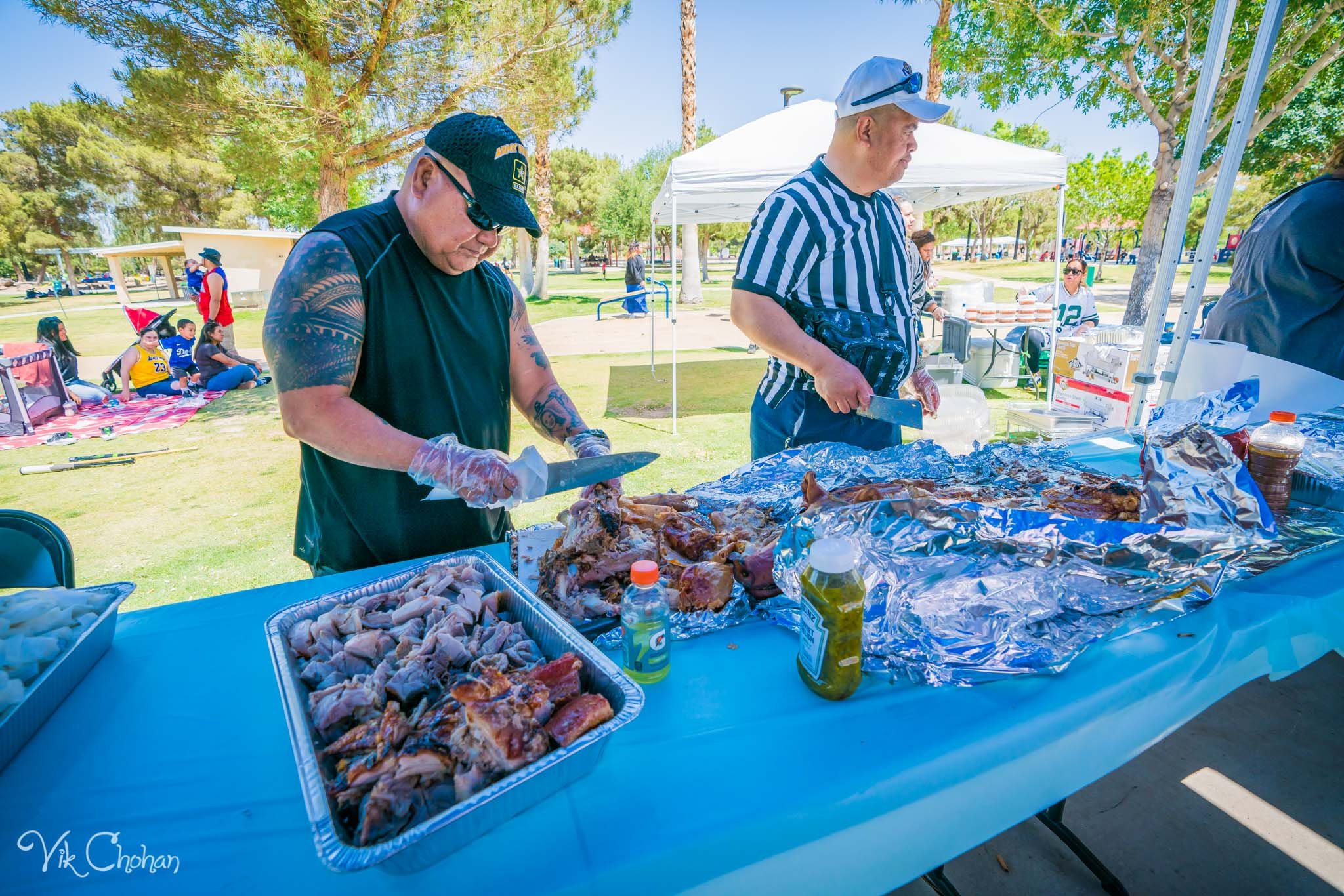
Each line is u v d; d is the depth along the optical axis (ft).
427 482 4.78
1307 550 5.56
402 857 2.73
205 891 2.90
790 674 4.26
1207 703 4.51
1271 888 6.18
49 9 29.22
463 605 4.42
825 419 8.38
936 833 3.66
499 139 4.94
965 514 4.61
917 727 3.76
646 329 50.34
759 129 20.31
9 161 127.44
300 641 4.14
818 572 3.84
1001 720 3.80
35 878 2.96
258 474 19.10
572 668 3.67
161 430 23.98
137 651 4.62
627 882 2.96
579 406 25.81
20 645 4.05
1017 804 3.89
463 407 5.97
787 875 3.30
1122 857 6.55
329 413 4.84
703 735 3.71
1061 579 4.49
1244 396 5.54
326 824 2.68
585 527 5.04
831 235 7.74
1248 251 9.45
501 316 6.44
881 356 8.13
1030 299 27.71
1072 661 4.26
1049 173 19.92
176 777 3.52
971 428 15.14
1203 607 4.81
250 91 30.45
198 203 127.44
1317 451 6.89
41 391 25.23
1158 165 34.58
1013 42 34.40
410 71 34.19
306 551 6.26
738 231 131.75
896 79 6.93
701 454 19.24
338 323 4.93
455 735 3.17
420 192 5.15
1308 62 31.86
